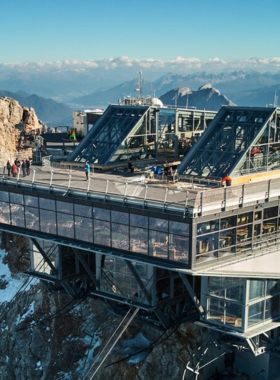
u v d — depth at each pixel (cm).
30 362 5475
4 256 7131
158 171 4681
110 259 3862
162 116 5416
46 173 4353
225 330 3434
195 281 3888
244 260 3447
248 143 4359
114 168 4953
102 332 5100
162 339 4459
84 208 3709
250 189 3394
